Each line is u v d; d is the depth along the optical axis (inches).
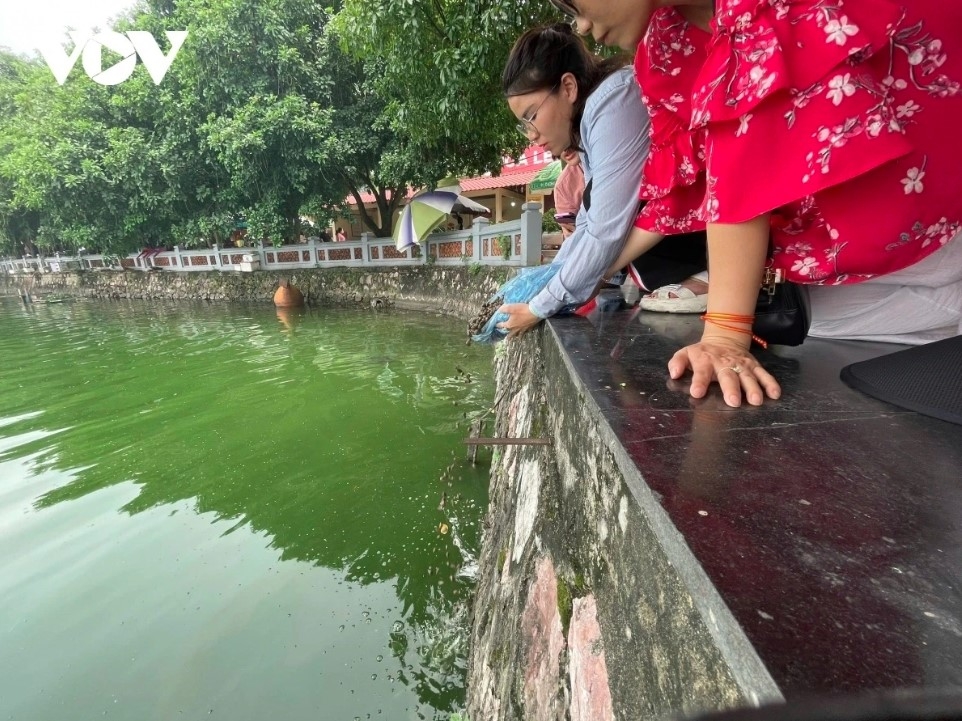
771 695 16.4
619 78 64.8
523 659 57.6
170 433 222.4
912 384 40.3
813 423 36.7
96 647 110.4
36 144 594.9
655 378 47.3
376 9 239.5
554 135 75.1
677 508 26.6
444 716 91.2
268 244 642.2
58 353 389.1
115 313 603.2
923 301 52.0
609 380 47.2
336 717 92.6
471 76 241.0
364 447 197.5
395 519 149.6
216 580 129.7
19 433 229.8
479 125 280.4
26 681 102.7
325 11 492.1
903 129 35.0
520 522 78.9
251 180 528.1
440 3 240.7
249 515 157.4
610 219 66.1
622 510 36.4
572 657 42.5
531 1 206.4
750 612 19.6
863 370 44.4
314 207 530.0
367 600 120.3
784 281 50.1
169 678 102.1
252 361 340.2
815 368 49.3
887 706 15.5
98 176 573.3
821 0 33.3
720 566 22.2
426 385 265.3
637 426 36.8
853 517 25.5
